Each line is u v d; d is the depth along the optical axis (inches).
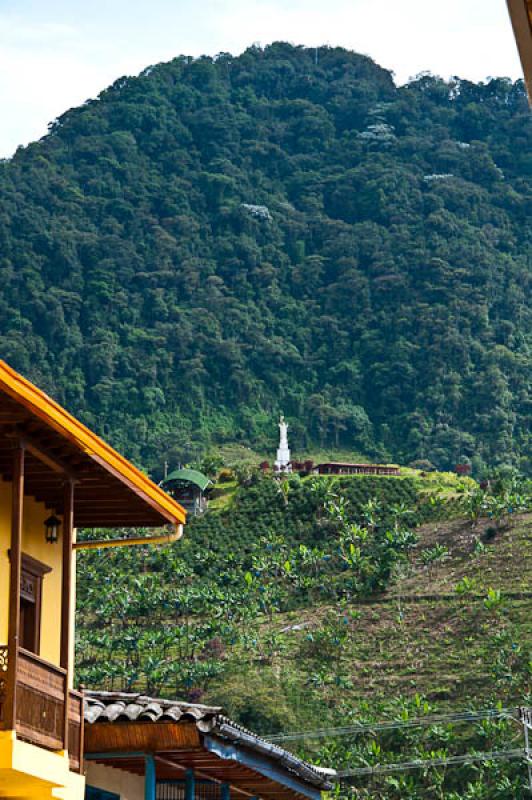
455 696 4192.9
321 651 4594.0
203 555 5585.6
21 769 537.3
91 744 676.1
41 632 704.4
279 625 4867.1
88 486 680.4
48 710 572.4
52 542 698.2
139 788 807.1
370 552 5442.9
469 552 5265.8
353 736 4025.6
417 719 3954.2
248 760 740.0
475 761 3831.2
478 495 5570.9
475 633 4571.9
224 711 696.4
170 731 670.5
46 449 609.3
